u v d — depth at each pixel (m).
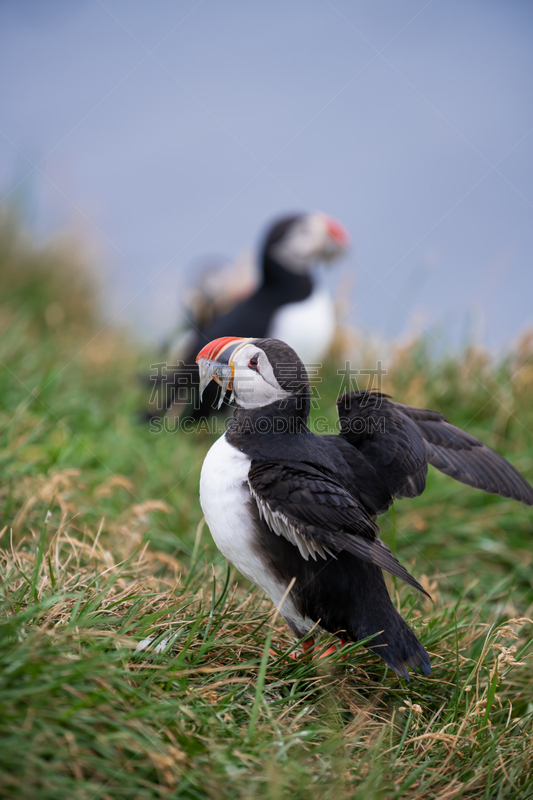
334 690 3.73
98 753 2.84
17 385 6.93
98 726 2.90
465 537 6.18
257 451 3.96
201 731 3.15
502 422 7.09
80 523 5.31
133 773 2.82
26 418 6.16
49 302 10.70
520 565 5.91
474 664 4.20
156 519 5.93
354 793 3.00
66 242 11.68
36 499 5.20
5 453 5.47
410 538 6.11
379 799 3.00
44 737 2.74
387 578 5.38
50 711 2.84
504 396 7.19
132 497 6.21
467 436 4.68
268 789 2.86
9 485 5.18
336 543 3.48
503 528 6.26
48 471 5.70
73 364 8.88
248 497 3.82
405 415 4.52
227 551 3.96
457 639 4.24
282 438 4.03
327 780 3.05
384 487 4.17
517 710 4.18
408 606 4.99
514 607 5.41
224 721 3.27
